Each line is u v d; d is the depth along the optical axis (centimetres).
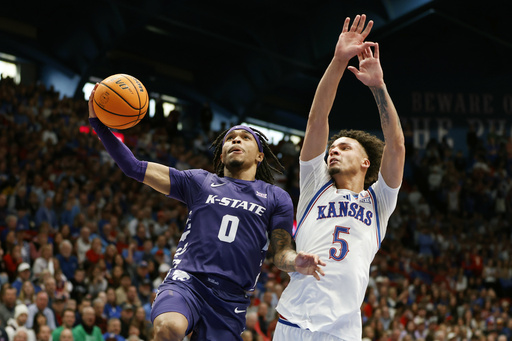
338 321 378
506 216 2225
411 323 1345
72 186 1430
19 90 1798
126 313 1029
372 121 2233
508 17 2077
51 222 1266
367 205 411
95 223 1284
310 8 2058
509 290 1806
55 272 1057
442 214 2177
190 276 381
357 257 391
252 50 2266
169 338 351
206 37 2225
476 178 2284
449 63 2405
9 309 925
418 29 2253
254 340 1074
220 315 383
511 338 1462
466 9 2012
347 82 2258
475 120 2394
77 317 998
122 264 1185
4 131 1523
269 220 412
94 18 1980
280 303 398
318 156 418
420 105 2378
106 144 406
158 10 1858
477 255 1895
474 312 1566
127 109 401
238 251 390
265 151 463
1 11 1986
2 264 1047
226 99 2419
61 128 1684
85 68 2034
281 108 2611
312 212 414
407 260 1781
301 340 381
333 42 2017
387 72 2391
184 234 405
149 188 1644
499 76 2402
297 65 2147
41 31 2095
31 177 1403
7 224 1159
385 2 1888
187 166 1892
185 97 2450
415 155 2328
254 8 2022
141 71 2259
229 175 432
